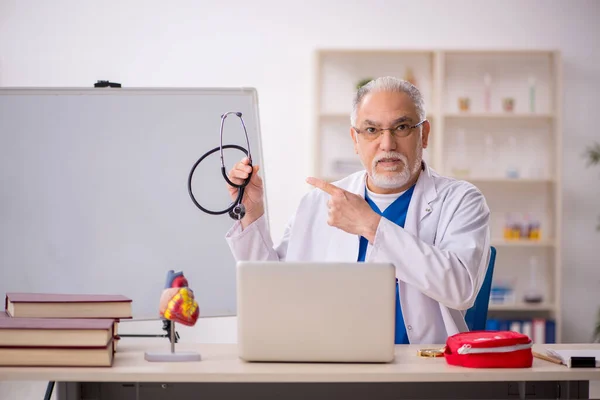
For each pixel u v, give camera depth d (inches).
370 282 61.9
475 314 91.0
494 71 193.5
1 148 105.0
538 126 193.5
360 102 88.2
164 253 105.1
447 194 89.5
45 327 59.9
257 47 189.6
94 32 185.2
